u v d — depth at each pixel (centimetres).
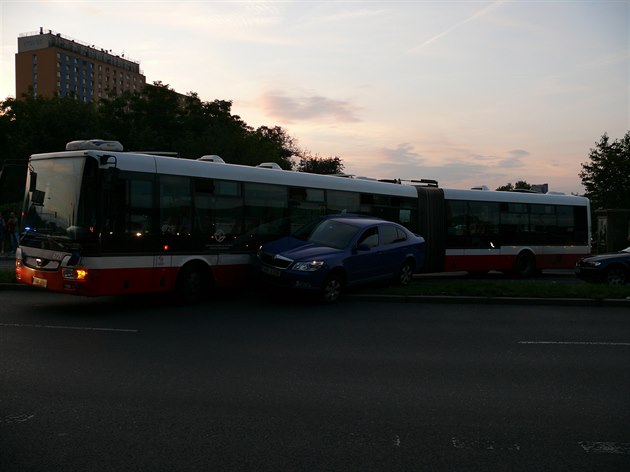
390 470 379
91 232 942
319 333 848
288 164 6656
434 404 523
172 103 5644
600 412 509
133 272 998
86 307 1041
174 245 1069
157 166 1048
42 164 1006
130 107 5569
